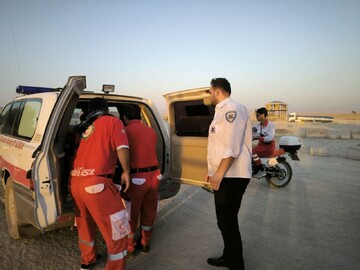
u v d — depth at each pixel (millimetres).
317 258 3258
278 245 3580
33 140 3166
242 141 2537
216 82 2723
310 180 7043
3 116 4953
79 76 2619
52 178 2660
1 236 3799
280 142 6340
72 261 3205
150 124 4242
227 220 2711
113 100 3932
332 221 4363
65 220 3018
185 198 5660
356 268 3049
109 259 2607
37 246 3545
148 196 3322
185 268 3066
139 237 3572
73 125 3941
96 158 2557
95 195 2508
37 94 3611
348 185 6543
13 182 3426
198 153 3891
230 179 2639
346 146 13898
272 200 5445
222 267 3090
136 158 3172
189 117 4070
